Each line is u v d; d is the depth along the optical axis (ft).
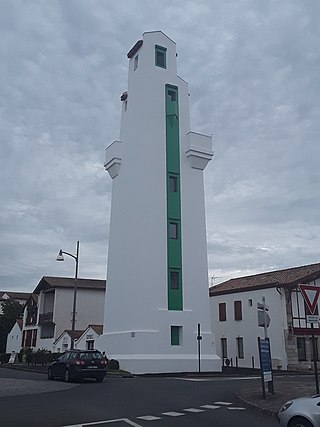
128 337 94.48
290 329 108.06
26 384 62.13
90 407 40.42
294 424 27.73
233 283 135.85
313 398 28.04
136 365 90.48
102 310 161.07
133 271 98.22
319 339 110.52
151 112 107.24
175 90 111.96
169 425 32.96
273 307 112.57
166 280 98.37
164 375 88.07
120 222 105.29
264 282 119.65
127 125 110.63
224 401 46.21
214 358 98.32
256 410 40.86
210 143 109.50
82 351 69.21
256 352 116.16
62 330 153.79
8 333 202.28
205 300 101.65
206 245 105.19
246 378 78.69
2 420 33.01
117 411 38.68
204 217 106.73
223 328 128.36
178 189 105.19
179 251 101.76
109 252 107.76
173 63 114.01
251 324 119.14
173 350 94.94
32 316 176.65
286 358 107.14
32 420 33.35
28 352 140.05
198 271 102.53
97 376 67.62
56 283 159.74
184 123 110.42
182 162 107.45
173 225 103.30
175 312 97.35
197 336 97.14
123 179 107.65
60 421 33.30
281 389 53.21
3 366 124.06
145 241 98.89
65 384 63.31
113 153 109.81
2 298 236.43
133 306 96.07
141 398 47.57
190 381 70.33
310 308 42.73
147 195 101.71
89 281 168.35
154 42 112.78
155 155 104.63
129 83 114.52
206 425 33.30
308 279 112.06
